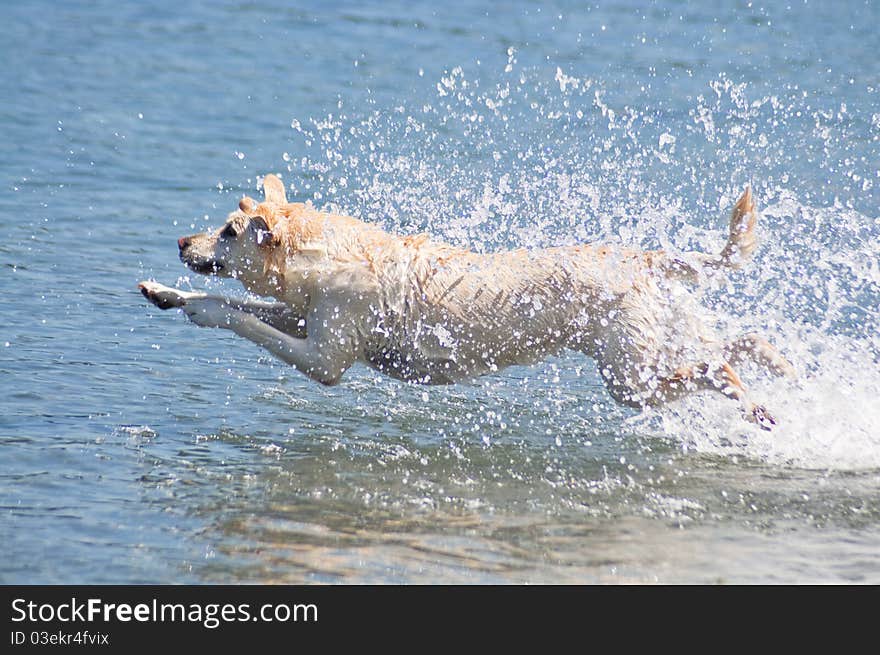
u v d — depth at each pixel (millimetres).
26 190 16703
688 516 8641
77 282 13469
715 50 26672
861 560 7906
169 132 20031
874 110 21219
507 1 33125
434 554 7812
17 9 29359
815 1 33438
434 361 10039
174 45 26641
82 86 22672
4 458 8992
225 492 8727
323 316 9750
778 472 9609
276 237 9578
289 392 11109
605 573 7602
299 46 26891
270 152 19016
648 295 9688
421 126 20172
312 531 8102
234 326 9797
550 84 23344
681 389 9695
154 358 11594
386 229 13914
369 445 9922
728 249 9719
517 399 11281
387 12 31047
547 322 9781
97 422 9922
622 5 32594
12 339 11609
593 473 9492
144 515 8211
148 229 15516
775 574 7660
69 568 7344
